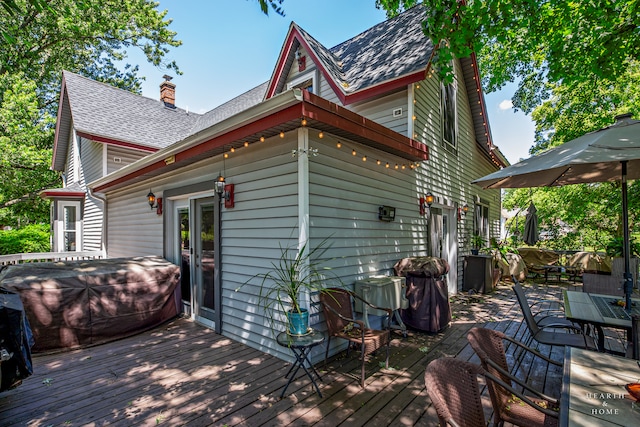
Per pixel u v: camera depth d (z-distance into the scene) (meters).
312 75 6.14
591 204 10.41
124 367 3.31
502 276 9.02
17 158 10.09
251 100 9.55
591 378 1.62
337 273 3.69
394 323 4.57
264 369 3.23
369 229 4.25
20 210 14.27
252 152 3.88
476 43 4.09
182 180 5.18
